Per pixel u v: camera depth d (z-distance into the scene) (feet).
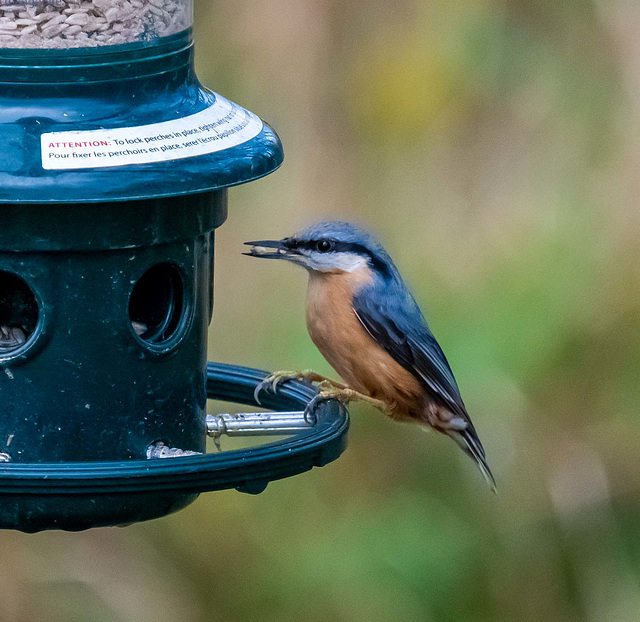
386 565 39.40
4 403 23.12
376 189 41.29
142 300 24.61
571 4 42.19
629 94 41.68
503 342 38.65
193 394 24.82
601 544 39.91
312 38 41.60
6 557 39.58
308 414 25.90
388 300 30.35
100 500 22.54
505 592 39.40
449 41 42.16
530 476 40.01
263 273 39.81
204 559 40.75
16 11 21.79
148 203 22.99
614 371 39.99
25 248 22.44
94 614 39.11
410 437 40.96
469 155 41.75
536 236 40.14
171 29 23.52
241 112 25.12
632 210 40.52
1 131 21.47
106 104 22.35
